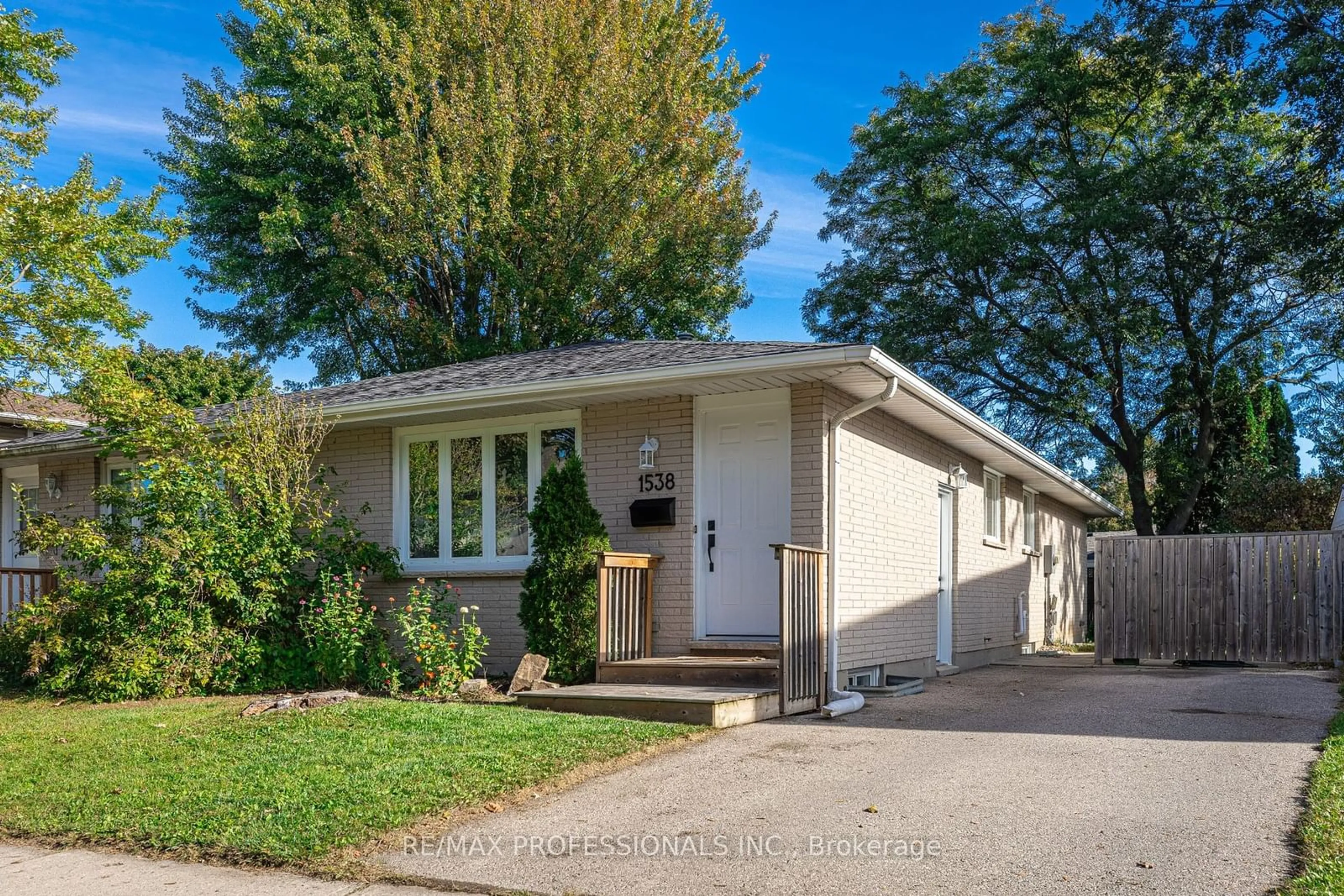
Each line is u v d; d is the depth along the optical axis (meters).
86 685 10.09
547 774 6.42
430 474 12.38
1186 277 24.31
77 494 15.94
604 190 23.91
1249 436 28.27
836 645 9.95
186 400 29.97
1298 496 25.14
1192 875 4.56
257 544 10.62
